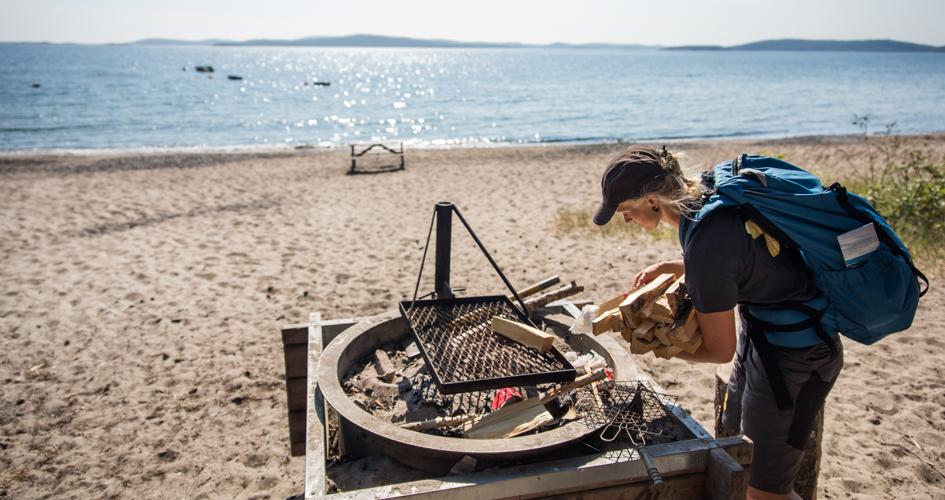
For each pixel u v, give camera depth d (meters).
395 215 9.56
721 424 2.71
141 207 10.27
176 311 5.61
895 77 85.50
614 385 2.18
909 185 7.38
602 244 7.55
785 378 1.84
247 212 9.85
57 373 4.45
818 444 2.40
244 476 3.33
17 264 7.05
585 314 2.15
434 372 2.02
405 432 1.91
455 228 8.58
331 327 2.81
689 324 1.79
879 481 3.04
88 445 3.60
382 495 1.63
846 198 1.66
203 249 7.66
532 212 9.66
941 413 3.62
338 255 7.38
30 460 3.45
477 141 24.45
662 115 34.22
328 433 2.27
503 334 2.39
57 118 30.14
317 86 63.19
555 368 2.12
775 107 39.06
